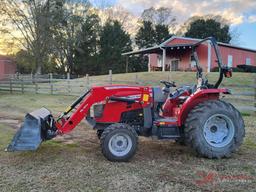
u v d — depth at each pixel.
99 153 5.07
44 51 35.44
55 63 40.31
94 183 3.75
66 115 5.14
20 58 37.59
